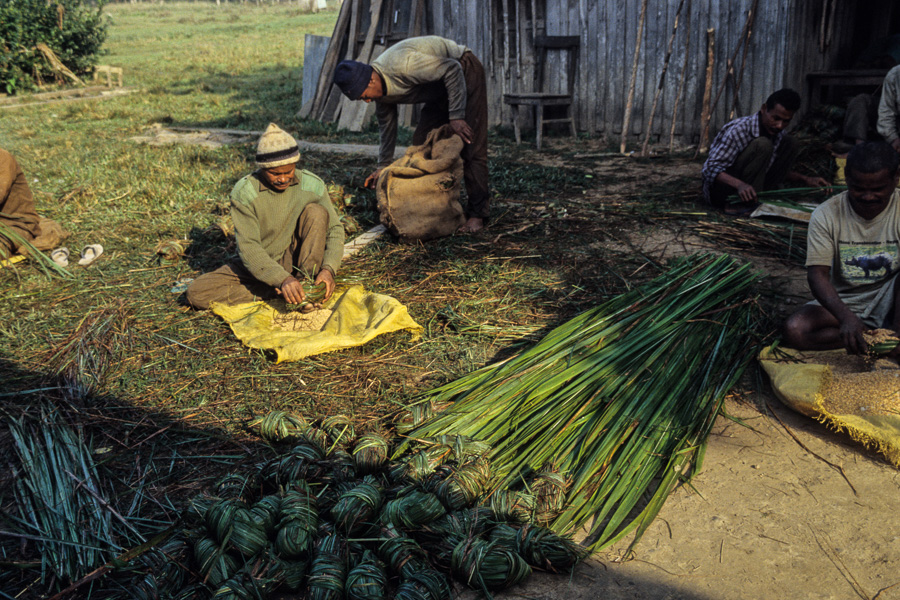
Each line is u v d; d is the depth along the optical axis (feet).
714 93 27.89
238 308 13.37
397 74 16.55
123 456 9.64
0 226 16.53
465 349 12.13
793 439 9.66
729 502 8.51
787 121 17.85
